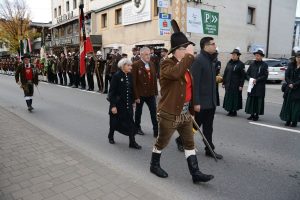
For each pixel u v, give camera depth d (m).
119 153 5.39
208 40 4.86
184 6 19.09
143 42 22.48
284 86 7.53
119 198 3.47
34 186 3.76
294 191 3.92
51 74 19.52
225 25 22.80
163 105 3.95
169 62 3.79
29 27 43.69
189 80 4.02
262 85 8.08
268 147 5.77
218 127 7.36
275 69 18.62
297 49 7.61
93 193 3.59
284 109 7.55
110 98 5.70
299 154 5.38
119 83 5.61
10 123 7.01
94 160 4.67
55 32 40.03
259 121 8.09
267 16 26.52
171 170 4.59
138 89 6.33
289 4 28.42
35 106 10.30
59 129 7.10
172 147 5.72
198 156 5.23
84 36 15.06
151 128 7.21
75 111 9.34
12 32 40.84
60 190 3.66
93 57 15.05
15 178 3.99
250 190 3.94
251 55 24.67
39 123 7.73
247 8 24.48
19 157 4.76
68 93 13.85
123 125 5.71
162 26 13.80
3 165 4.43
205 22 20.17
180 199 3.67
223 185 4.08
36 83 9.50
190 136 4.09
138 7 22.48
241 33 24.25
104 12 27.42
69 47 34.97
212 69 4.94
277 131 6.99
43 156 4.80
